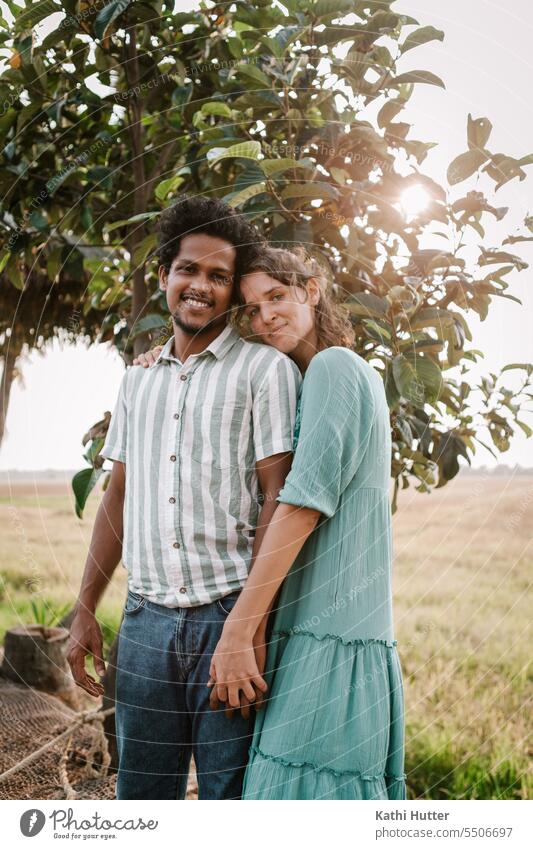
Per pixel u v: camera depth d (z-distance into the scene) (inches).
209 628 62.1
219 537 62.4
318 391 59.3
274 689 60.4
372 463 61.8
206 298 64.8
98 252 105.8
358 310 78.1
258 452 62.2
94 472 89.0
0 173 96.7
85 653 73.4
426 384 76.4
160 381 66.2
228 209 66.2
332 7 82.9
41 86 90.2
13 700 115.3
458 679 141.1
